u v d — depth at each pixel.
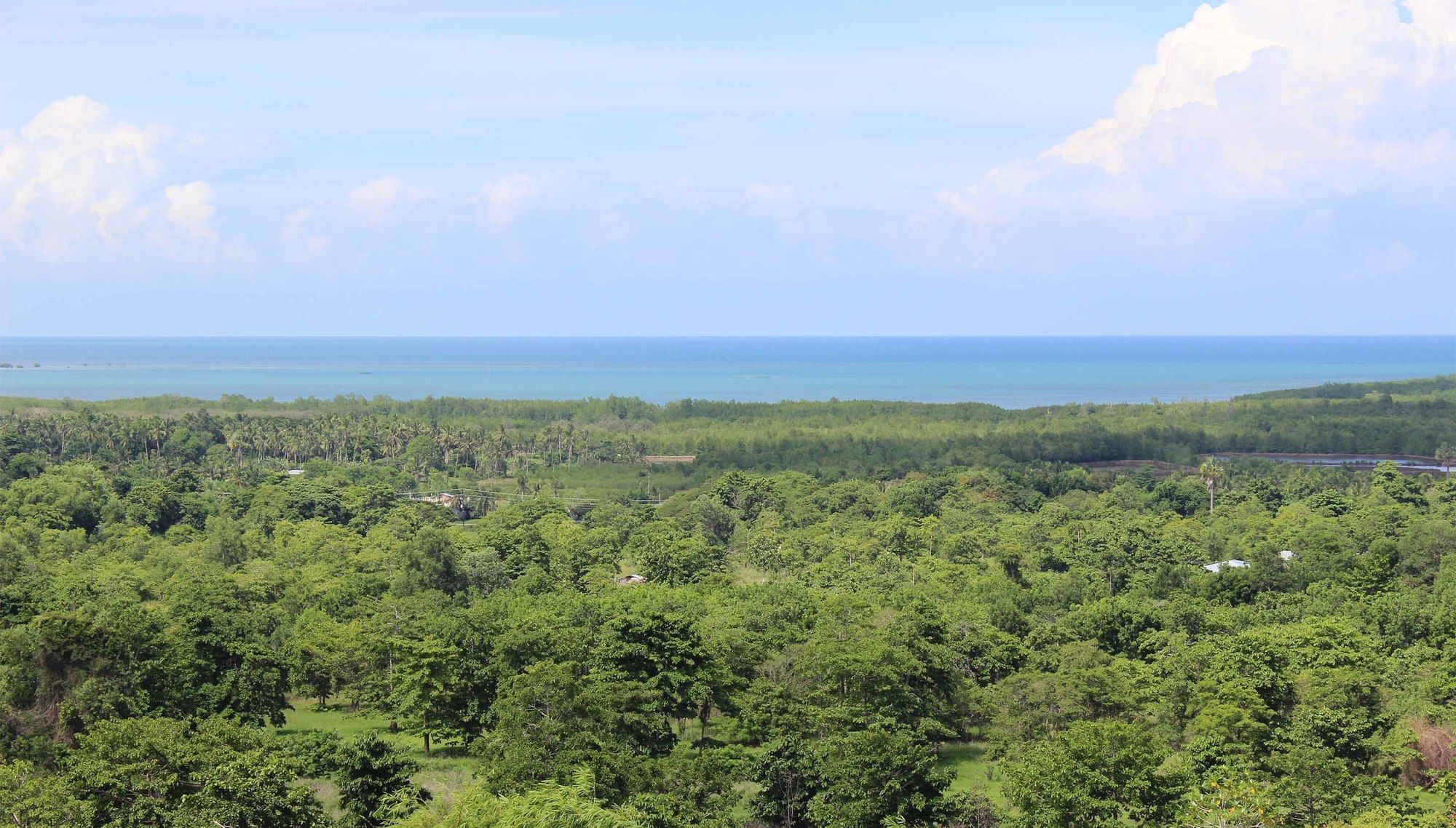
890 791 53.47
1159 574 112.25
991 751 70.62
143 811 44.47
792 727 65.69
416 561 110.94
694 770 54.47
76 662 59.09
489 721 69.38
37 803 42.84
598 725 59.09
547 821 41.34
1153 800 50.72
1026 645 84.75
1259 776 58.25
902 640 73.88
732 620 82.94
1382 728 63.84
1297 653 77.31
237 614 84.88
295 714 81.00
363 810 50.31
